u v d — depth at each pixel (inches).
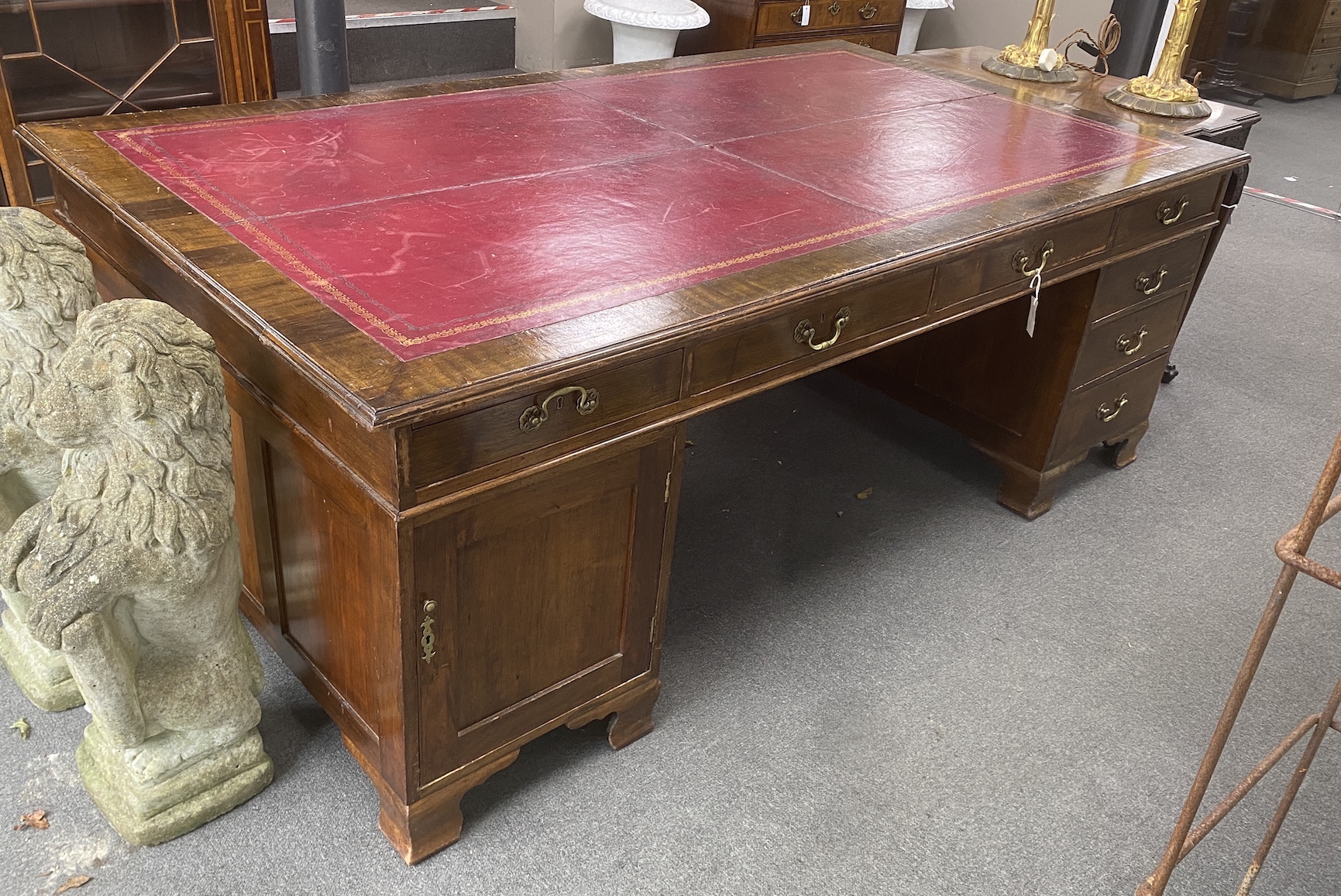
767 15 195.2
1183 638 100.7
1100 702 92.3
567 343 59.9
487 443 58.7
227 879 70.1
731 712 87.7
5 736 79.2
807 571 105.5
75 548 59.5
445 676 66.5
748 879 73.5
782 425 131.9
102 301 86.9
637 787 80.0
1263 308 171.9
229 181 77.9
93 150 80.9
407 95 101.4
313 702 84.7
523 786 79.3
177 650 68.4
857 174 90.6
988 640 98.4
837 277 70.7
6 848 70.8
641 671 80.7
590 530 69.8
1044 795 82.4
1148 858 77.9
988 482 123.3
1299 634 102.3
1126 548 113.3
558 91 107.7
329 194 77.2
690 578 102.9
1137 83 120.1
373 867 71.9
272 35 181.9
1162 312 114.2
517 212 76.9
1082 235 93.0
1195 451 133.0
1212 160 101.3
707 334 65.1
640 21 186.9
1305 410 143.6
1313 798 84.1
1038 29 126.0
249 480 74.8
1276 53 240.2
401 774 68.4
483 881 71.8
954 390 119.4
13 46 115.9
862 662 94.3
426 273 66.6
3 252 64.4
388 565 60.3
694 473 120.3
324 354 56.8
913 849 77.0
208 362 60.8
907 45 234.7
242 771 74.7
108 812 72.3
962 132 104.4
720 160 91.4
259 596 83.7
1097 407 114.7
